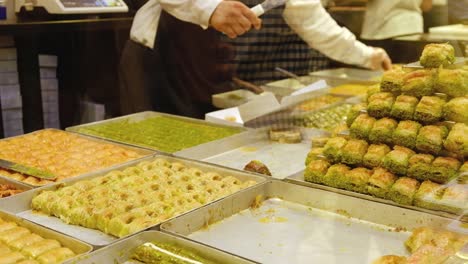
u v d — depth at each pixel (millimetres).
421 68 2012
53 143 2793
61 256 1640
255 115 3115
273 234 1864
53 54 3453
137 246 1689
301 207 2092
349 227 1913
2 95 3186
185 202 2057
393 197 1944
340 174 2092
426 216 1839
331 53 3475
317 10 3369
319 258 1697
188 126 3145
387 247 1762
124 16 3699
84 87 3615
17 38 3188
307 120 3086
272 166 2539
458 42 2227
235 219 1986
